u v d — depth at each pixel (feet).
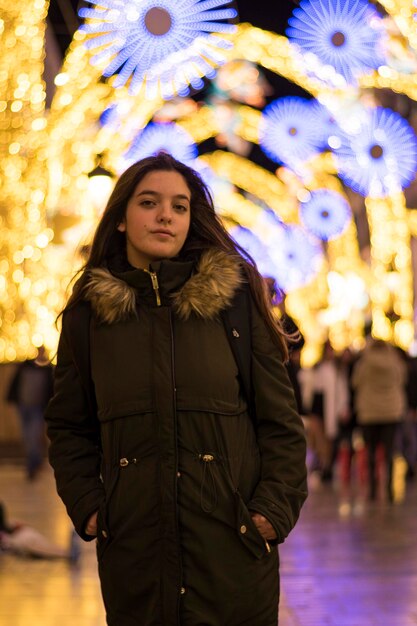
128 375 11.41
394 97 80.84
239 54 46.09
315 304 108.47
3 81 41.22
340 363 55.93
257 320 11.94
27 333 65.98
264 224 106.83
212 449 11.35
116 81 24.84
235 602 11.23
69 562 30.76
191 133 69.72
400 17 28.60
